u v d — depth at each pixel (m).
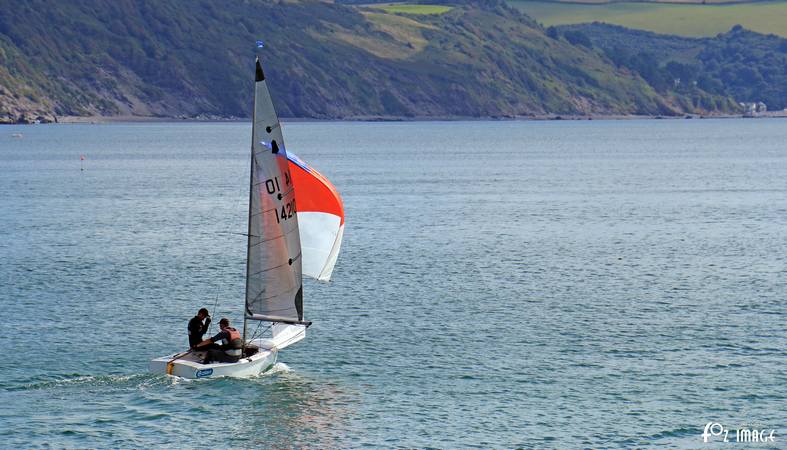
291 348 187.62
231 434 146.25
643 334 197.75
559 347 188.50
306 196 172.50
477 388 165.38
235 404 157.50
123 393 161.12
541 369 175.00
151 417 151.88
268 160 165.88
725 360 179.75
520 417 152.88
